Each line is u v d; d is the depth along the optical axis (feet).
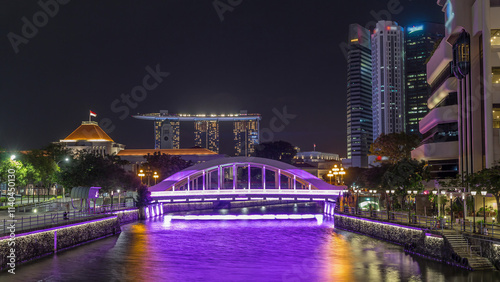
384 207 278.87
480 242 142.92
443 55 275.80
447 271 141.59
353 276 147.13
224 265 167.94
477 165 232.32
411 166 233.55
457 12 241.96
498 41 229.04
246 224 308.40
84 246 199.82
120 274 150.92
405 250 179.32
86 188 234.99
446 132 290.97
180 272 155.63
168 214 391.24
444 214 211.82
